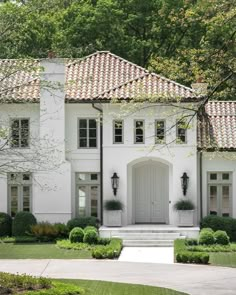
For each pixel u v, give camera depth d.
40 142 46.31
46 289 28.64
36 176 46.84
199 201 47.06
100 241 42.72
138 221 48.00
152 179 48.03
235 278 33.47
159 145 46.00
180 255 37.88
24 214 45.94
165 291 30.23
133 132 46.75
